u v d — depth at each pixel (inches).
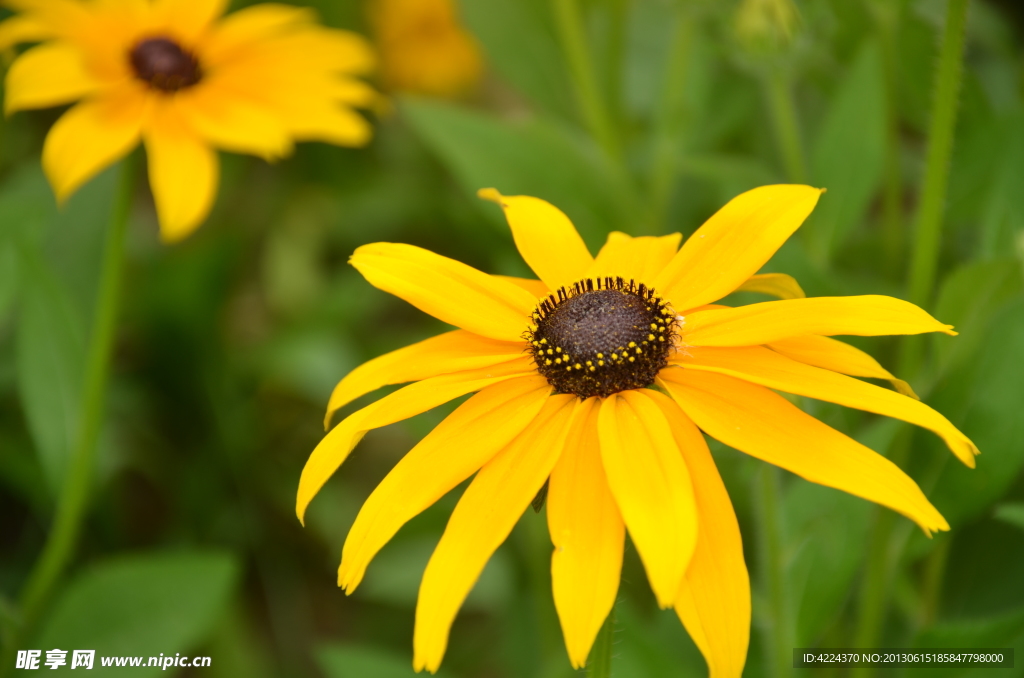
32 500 18.1
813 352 13.4
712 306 13.8
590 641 12.4
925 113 17.9
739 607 12.6
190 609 16.0
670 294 13.7
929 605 15.8
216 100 17.1
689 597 12.6
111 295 16.4
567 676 16.4
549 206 14.4
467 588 12.6
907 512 12.5
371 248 13.8
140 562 16.1
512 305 13.8
